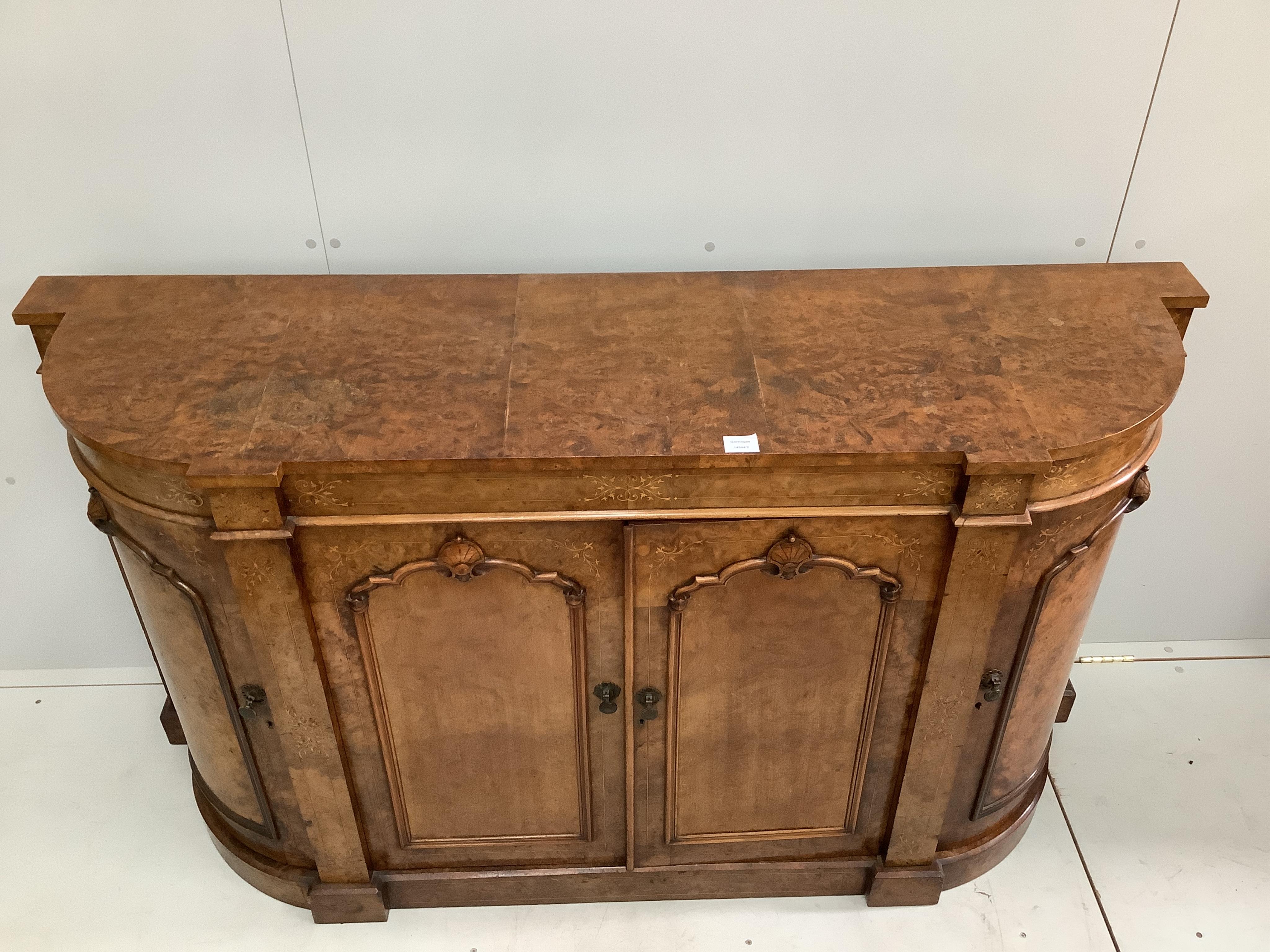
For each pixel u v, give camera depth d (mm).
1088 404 1836
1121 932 2314
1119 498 1976
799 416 1789
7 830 2535
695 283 2139
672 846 2291
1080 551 1950
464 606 1896
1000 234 2277
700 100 2082
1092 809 2564
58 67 2010
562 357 1929
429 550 1823
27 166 2121
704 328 2004
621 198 2201
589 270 2303
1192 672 2889
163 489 1797
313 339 1978
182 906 2387
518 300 2086
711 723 2078
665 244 2271
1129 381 1890
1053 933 2314
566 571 1859
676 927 2336
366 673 1979
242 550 1781
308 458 1703
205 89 2043
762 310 2059
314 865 2352
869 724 2086
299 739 2049
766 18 1990
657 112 2094
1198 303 2105
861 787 2199
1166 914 2348
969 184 2207
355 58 2014
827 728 2104
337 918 2342
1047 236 2283
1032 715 2217
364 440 1737
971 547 1813
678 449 1714
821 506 1794
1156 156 2182
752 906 2379
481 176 2164
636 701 2025
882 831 2295
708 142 2133
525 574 1846
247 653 2004
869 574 1867
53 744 2729
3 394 2400
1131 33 2033
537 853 2309
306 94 2053
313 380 1876
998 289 2119
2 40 1973
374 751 2100
